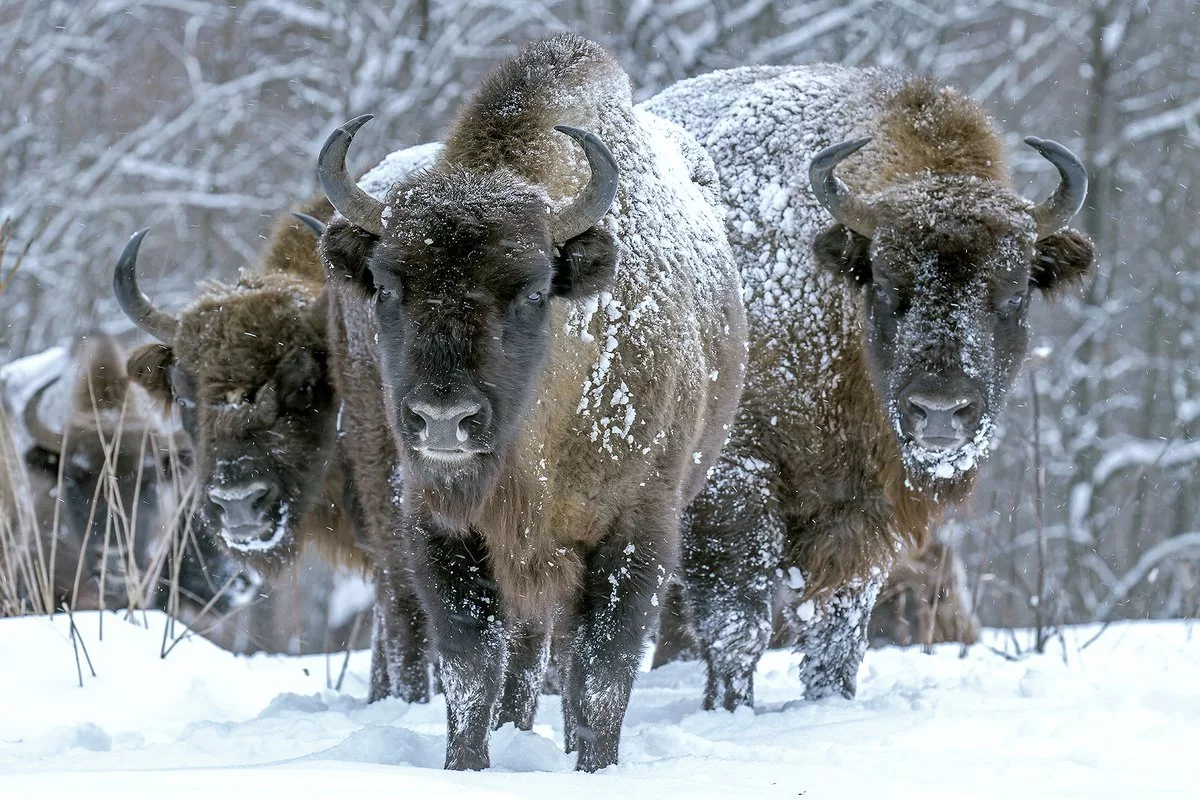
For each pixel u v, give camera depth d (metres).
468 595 18.55
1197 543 61.66
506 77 20.03
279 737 20.84
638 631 18.75
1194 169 86.56
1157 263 84.06
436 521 18.39
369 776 14.37
